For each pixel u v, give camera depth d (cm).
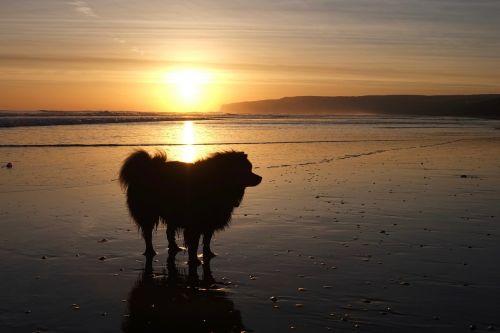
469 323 259
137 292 296
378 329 254
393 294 289
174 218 355
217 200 351
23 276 312
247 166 359
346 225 412
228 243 372
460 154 906
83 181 576
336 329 255
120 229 402
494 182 593
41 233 388
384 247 361
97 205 469
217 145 1013
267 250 358
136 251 361
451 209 460
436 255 345
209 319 267
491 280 306
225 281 310
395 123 2453
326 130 1658
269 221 423
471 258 339
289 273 319
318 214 443
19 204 467
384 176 633
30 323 260
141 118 2250
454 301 280
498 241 372
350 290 294
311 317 266
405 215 440
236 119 2695
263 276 315
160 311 275
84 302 283
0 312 270
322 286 300
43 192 518
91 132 1277
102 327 258
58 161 723
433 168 709
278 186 561
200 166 358
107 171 641
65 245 365
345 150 961
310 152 914
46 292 293
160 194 356
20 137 1077
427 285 299
